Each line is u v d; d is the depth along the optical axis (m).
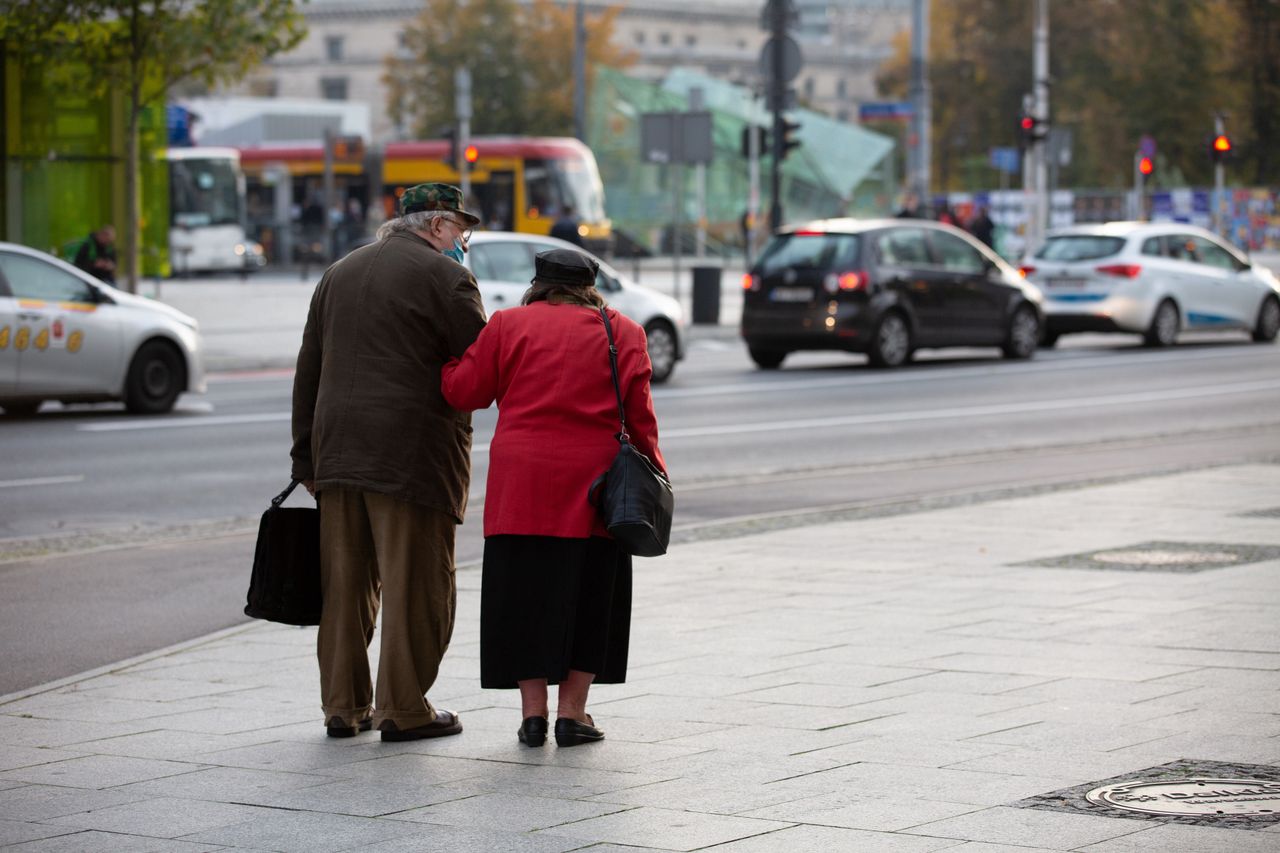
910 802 7.79
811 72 187.38
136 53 37.53
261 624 12.78
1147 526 16.61
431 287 9.20
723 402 30.27
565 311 9.12
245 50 38.06
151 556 16.02
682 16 171.50
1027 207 66.25
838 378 34.72
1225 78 94.19
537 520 8.95
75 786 8.40
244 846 7.37
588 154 79.75
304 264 72.44
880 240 36.66
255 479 21.08
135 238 37.84
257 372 36.72
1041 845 7.11
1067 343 44.62
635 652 11.27
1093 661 10.72
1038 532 16.36
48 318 25.91
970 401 30.67
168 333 27.47
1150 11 95.06
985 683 10.19
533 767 8.62
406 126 127.31
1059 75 106.38
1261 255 84.50
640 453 9.09
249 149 87.75
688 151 44.09
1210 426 27.28
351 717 9.38
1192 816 7.49
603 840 7.33
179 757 8.97
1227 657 10.76
